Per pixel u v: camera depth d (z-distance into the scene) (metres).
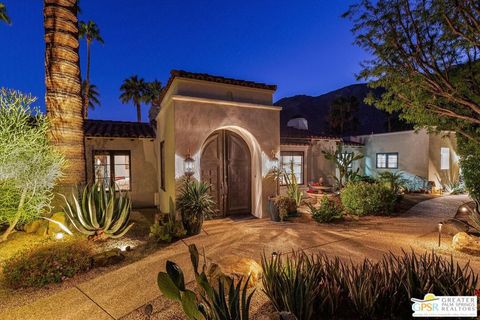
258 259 5.13
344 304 3.24
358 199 8.91
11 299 3.98
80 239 5.77
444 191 15.34
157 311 3.51
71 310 3.65
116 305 3.72
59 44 7.34
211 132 8.16
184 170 7.71
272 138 9.12
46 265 4.50
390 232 6.89
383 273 3.33
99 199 6.63
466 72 6.32
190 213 6.97
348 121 33.41
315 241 6.16
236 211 9.30
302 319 2.91
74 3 7.71
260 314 3.25
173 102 7.68
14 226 6.58
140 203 11.52
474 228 6.40
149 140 11.66
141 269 4.82
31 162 6.45
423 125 8.25
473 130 7.60
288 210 8.45
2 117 6.36
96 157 11.30
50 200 7.16
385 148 16.95
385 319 2.96
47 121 7.26
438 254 5.23
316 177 14.11
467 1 5.20
